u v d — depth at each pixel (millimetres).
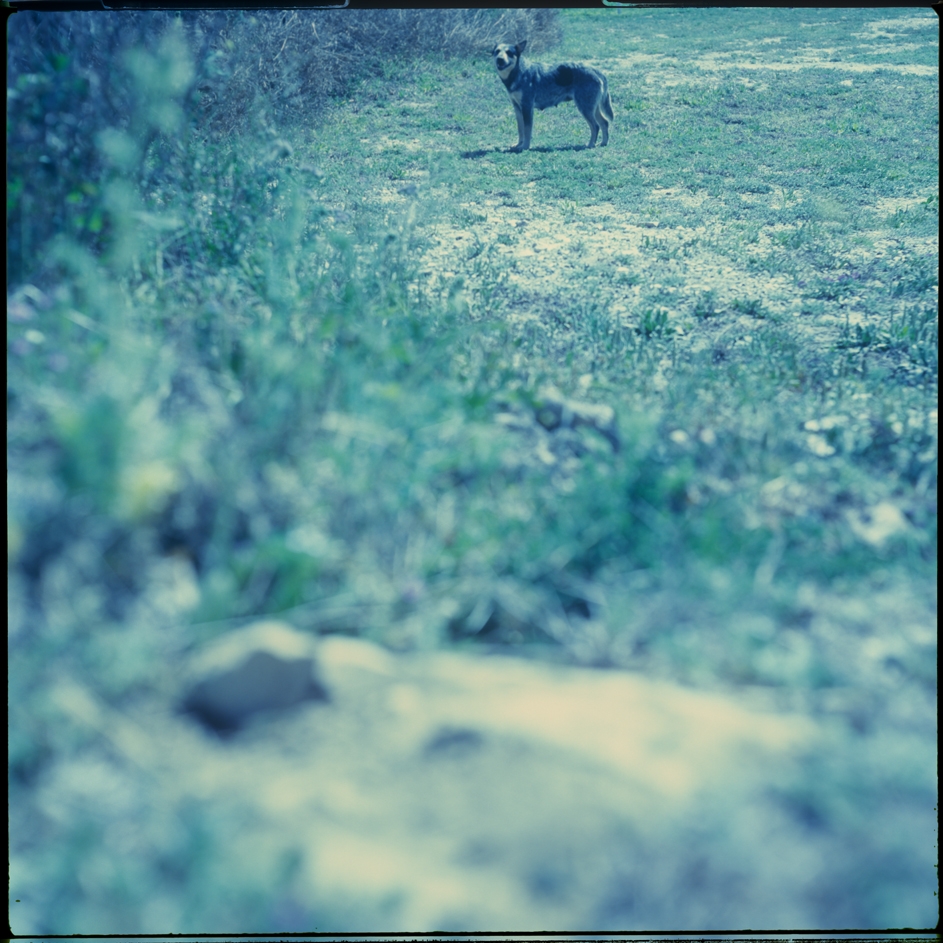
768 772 2094
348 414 3174
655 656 2570
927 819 2049
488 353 4621
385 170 9844
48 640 2242
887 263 7660
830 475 3699
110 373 2900
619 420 3756
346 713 2213
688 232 8516
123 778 2057
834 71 15547
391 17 14703
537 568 2785
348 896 1789
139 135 4652
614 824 1936
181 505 2604
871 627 2797
